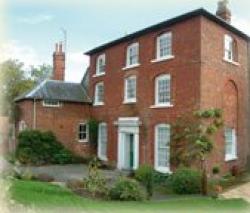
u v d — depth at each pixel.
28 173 18.70
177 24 22.16
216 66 21.69
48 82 30.95
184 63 21.47
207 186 17.91
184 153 19.52
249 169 24.14
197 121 19.75
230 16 24.31
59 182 18.67
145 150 23.75
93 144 29.59
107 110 28.28
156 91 23.52
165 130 22.50
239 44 24.06
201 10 20.44
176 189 17.47
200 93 20.36
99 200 14.06
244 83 24.39
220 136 21.69
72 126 29.88
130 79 25.98
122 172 24.09
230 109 22.98
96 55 30.27
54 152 28.30
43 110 29.02
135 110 24.94
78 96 30.69
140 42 25.00
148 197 15.59
